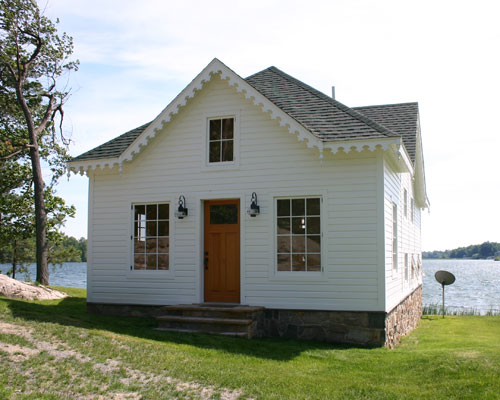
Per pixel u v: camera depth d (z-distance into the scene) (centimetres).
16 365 610
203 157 1134
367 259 991
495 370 689
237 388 609
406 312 1361
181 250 1136
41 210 1850
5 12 1894
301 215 1052
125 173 1201
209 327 973
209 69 1104
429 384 661
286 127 1072
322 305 1012
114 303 1181
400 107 1520
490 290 4300
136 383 598
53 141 2241
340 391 625
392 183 1138
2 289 1295
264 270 1059
